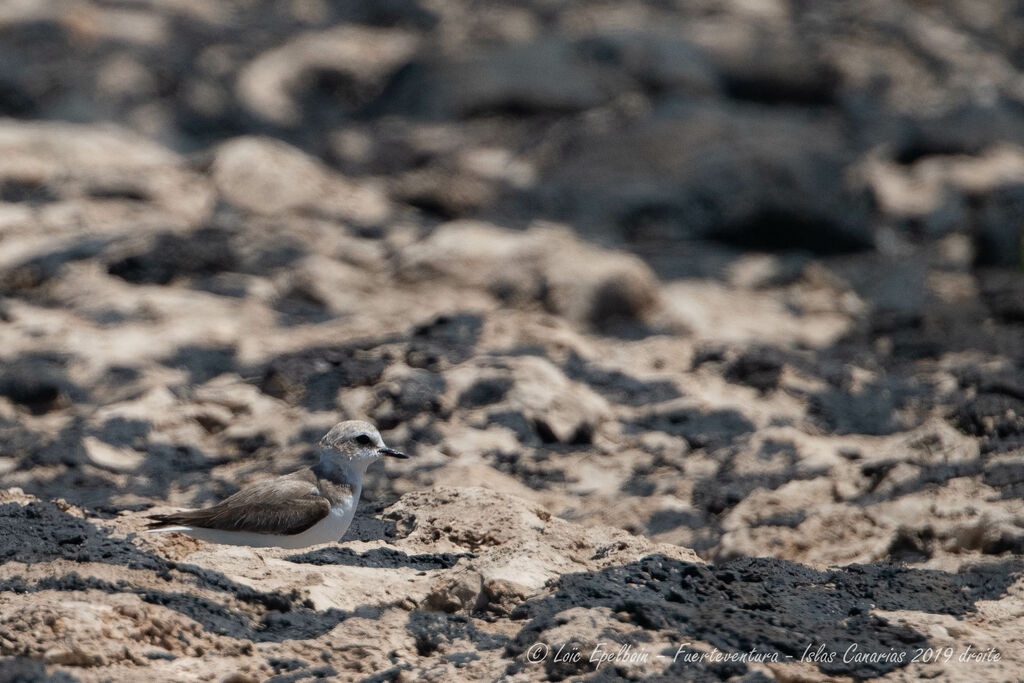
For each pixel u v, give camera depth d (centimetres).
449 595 1502
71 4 6538
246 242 3656
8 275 3369
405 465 2306
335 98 6425
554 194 4959
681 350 3117
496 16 7019
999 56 7200
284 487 1549
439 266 3500
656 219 4850
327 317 3256
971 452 2334
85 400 2691
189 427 2528
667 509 2203
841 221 4850
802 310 4059
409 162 5578
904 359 3369
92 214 3847
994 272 4809
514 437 2486
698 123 5353
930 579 1662
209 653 1335
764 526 2070
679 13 7112
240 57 6612
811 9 7438
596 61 6125
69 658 1252
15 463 2309
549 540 1733
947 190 5231
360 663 1352
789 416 2748
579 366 2911
